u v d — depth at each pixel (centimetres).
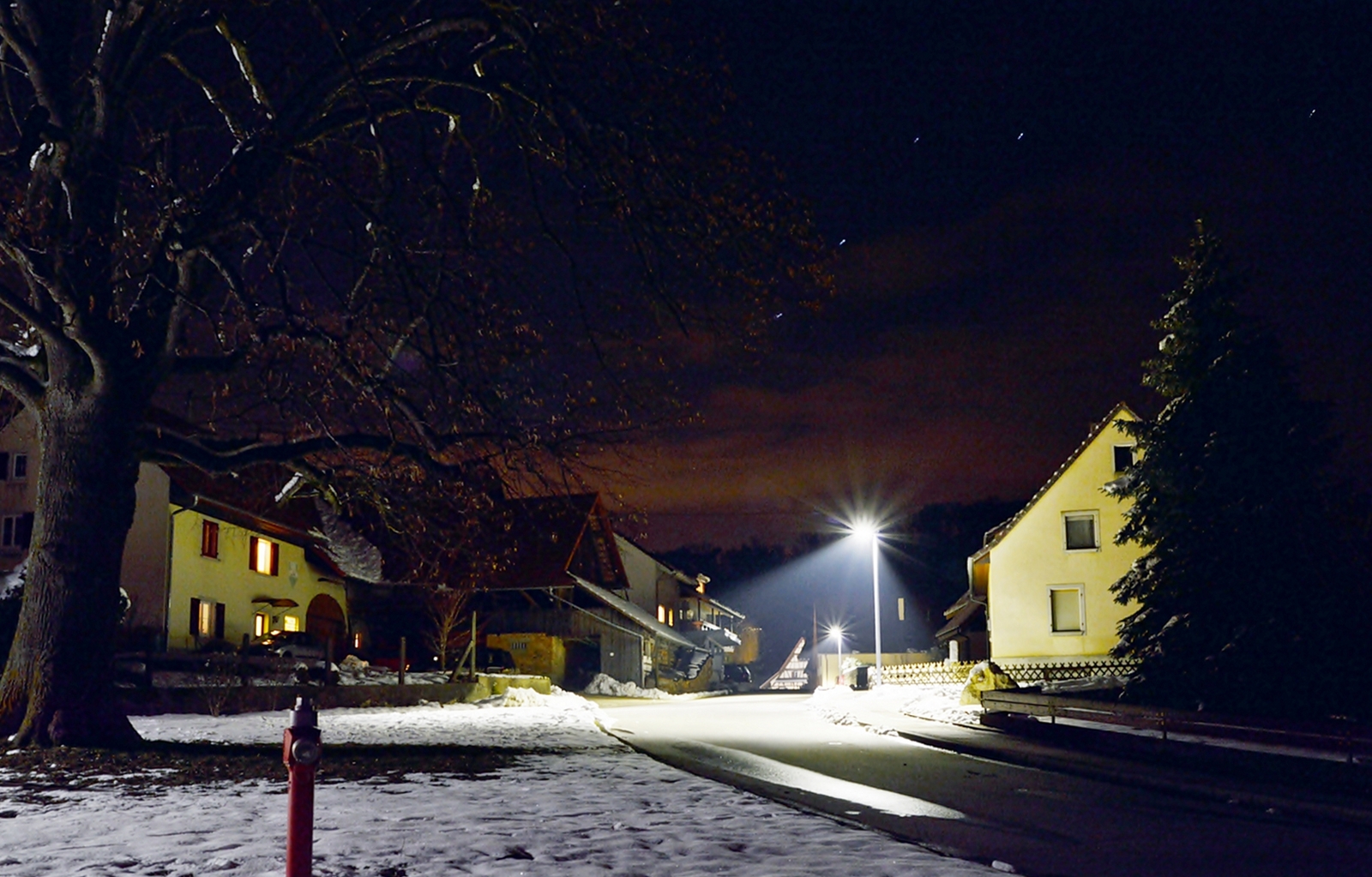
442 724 2617
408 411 1661
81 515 1585
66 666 1558
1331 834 1152
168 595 3894
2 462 3928
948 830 1134
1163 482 2662
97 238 1502
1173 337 2722
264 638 4200
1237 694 2433
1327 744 1565
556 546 5638
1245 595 2484
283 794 1173
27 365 1675
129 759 1438
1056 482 4256
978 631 5928
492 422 1620
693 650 7325
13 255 1472
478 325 1562
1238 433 2578
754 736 2445
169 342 1631
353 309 1598
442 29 1588
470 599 5644
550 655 5656
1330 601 2405
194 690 2842
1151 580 2708
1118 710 2056
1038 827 1178
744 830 1011
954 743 2188
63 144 1459
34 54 1512
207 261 1692
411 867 808
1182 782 1539
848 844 938
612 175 1511
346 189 1454
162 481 3941
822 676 8069
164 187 1541
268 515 4488
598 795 1257
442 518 1923
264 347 1520
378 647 5553
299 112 1580
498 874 789
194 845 867
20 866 789
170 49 1617
